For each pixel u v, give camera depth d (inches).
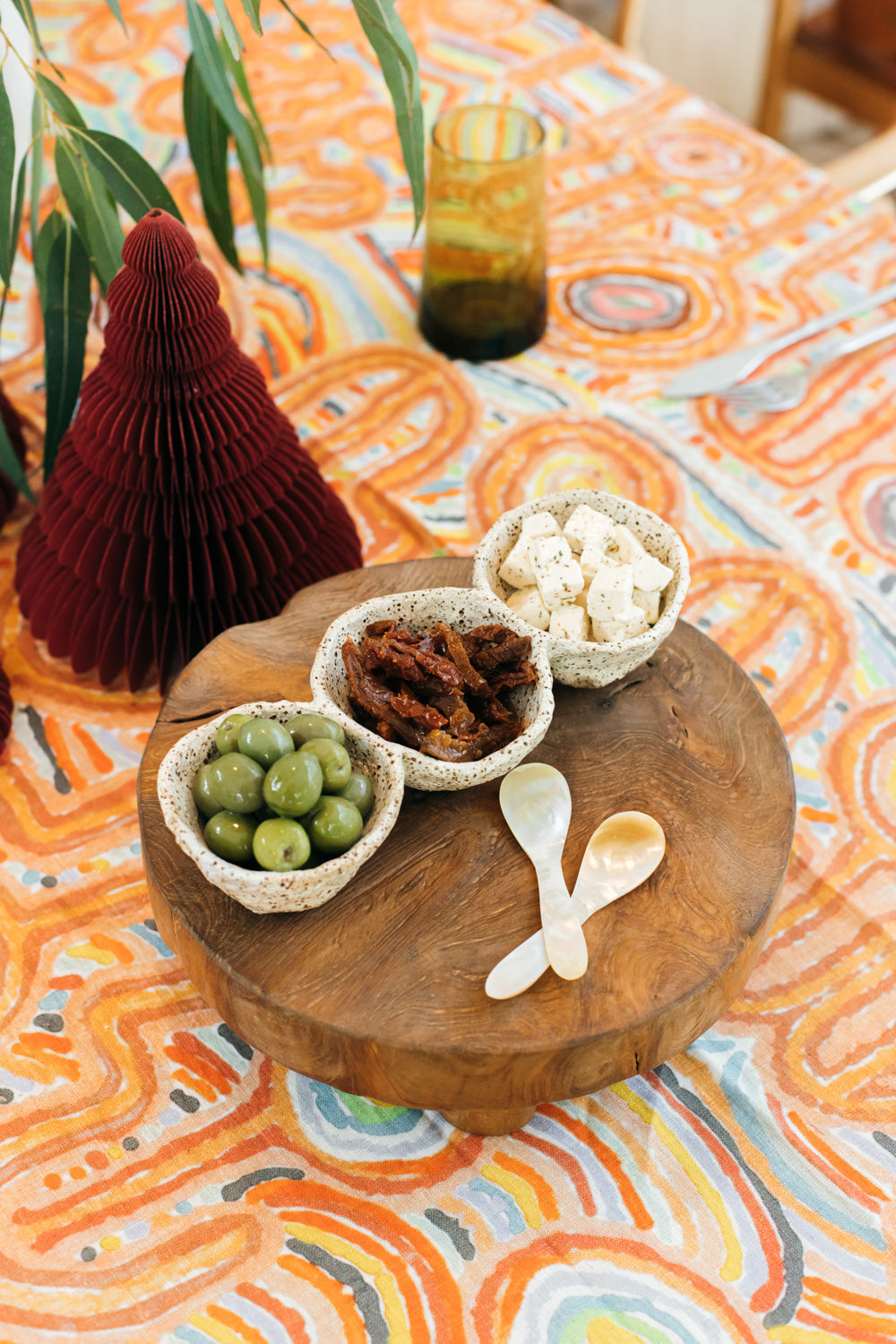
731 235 47.4
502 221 41.3
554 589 32.0
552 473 41.5
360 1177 30.0
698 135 50.5
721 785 31.8
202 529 34.9
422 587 34.7
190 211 47.6
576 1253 29.2
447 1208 29.6
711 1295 28.8
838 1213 29.7
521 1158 30.3
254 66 52.3
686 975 28.9
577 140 50.1
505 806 31.2
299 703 30.1
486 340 43.7
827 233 47.5
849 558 40.0
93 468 34.7
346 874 28.8
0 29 34.1
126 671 37.5
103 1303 28.5
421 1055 28.0
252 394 34.7
